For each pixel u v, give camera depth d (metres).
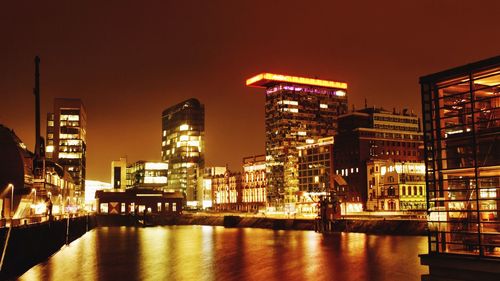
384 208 188.00
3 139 80.44
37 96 134.00
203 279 65.38
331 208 157.38
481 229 32.50
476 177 32.31
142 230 196.88
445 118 34.47
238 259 87.38
